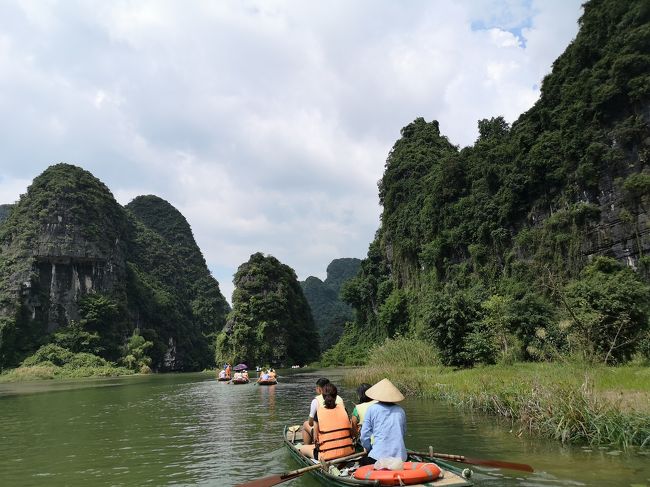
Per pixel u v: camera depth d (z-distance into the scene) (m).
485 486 7.03
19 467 9.78
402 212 73.62
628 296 17.47
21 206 96.12
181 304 125.88
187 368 114.50
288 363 77.19
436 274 62.53
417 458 7.75
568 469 7.59
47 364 76.19
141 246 126.69
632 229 36.66
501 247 51.66
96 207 98.06
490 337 23.11
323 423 8.02
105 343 86.94
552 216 43.53
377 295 76.56
